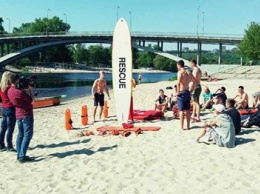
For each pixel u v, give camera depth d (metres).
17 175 7.08
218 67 72.94
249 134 9.34
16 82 7.80
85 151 8.56
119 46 11.13
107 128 10.67
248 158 7.34
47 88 46.94
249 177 6.30
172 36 79.69
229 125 8.23
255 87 30.20
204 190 5.87
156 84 41.91
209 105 14.60
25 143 7.90
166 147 8.48
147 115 12.36
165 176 6.57
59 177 6.84
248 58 71.88
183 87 10.12
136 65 155.62
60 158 8.11
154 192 5.91
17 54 85.75
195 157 7.57
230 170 6.70
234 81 43.09
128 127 10.64
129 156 7.92
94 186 6.31
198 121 11.58
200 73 11.43
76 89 44.47
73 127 12.01
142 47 81.75
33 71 107.88
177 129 10.46
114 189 6.11
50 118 14.95
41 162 7.89
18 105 7.79
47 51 131.12
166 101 14.57
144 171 6.89
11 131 8.79
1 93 8.64
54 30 144.12
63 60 138.88
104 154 8.20
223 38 76.88
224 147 8.17
